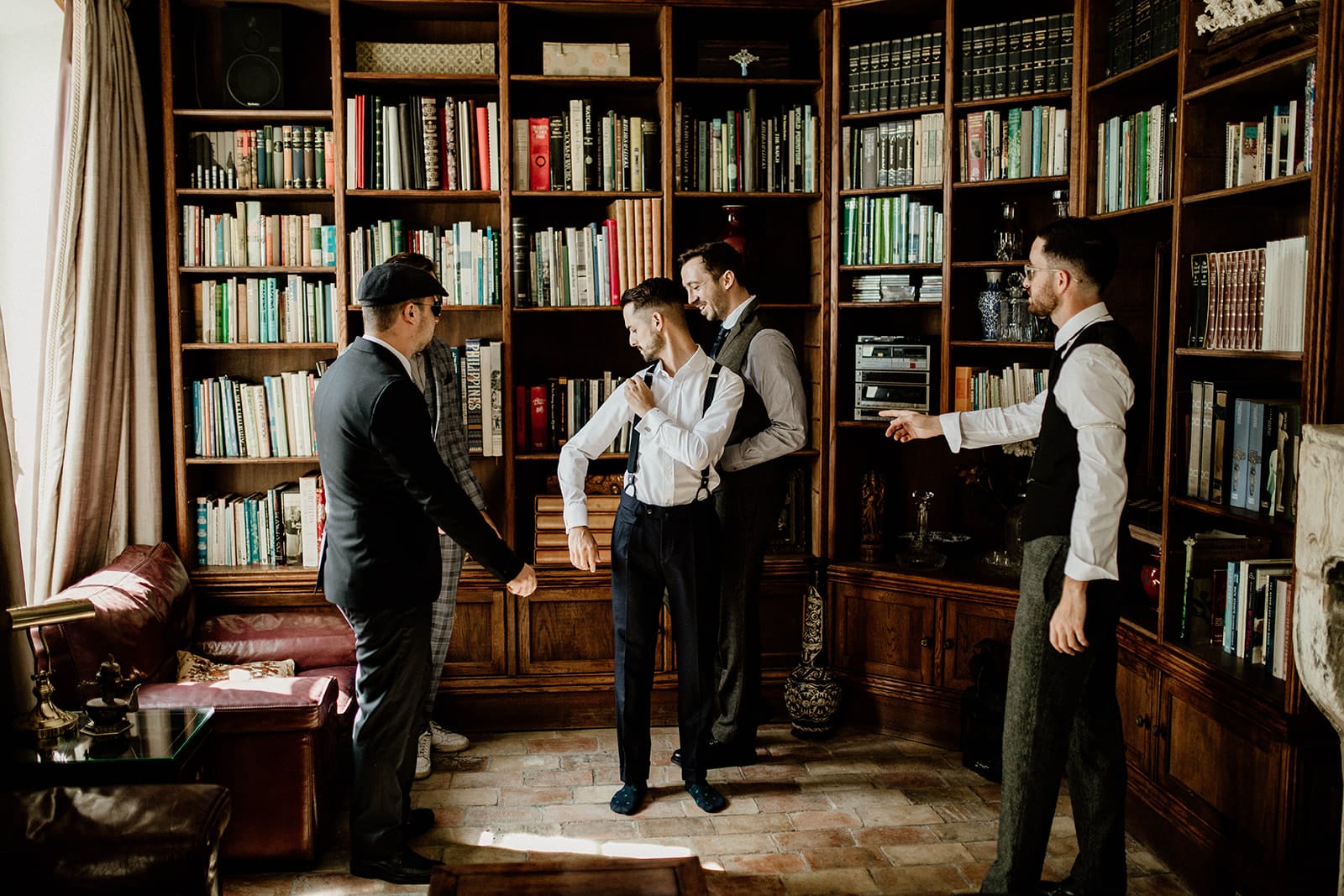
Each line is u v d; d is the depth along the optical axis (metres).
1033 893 2.57
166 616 3.22
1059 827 3.24
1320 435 2.04
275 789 2.89
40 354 3.28
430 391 3.56
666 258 4.02
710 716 3.36
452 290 4.00
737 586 3.64
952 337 3.94
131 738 2.42
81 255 3.25
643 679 3.31
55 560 3.23
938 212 3.97
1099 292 2.55
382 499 2.68
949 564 4.09
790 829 3.24
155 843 1.93
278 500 3.97
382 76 3.87
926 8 3.99
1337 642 1.98
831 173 4.04
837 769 3.70
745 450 3.56
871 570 4.03
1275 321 2.60
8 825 1.95
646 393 3.15
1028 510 2.58
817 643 3.95
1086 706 2.64
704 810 3.36
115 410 3.43
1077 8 3.61
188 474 3.91
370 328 2.74
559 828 3.23
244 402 3.92
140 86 3.65
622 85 4.05
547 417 4.10
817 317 4.18
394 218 4.18
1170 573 3.03
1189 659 2.89
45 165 3.53
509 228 3.94
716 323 4.39
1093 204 3.63
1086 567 2.37
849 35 4.09
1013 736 2.57
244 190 3.86
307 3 3.91
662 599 3.34
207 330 3.91
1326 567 2.00
